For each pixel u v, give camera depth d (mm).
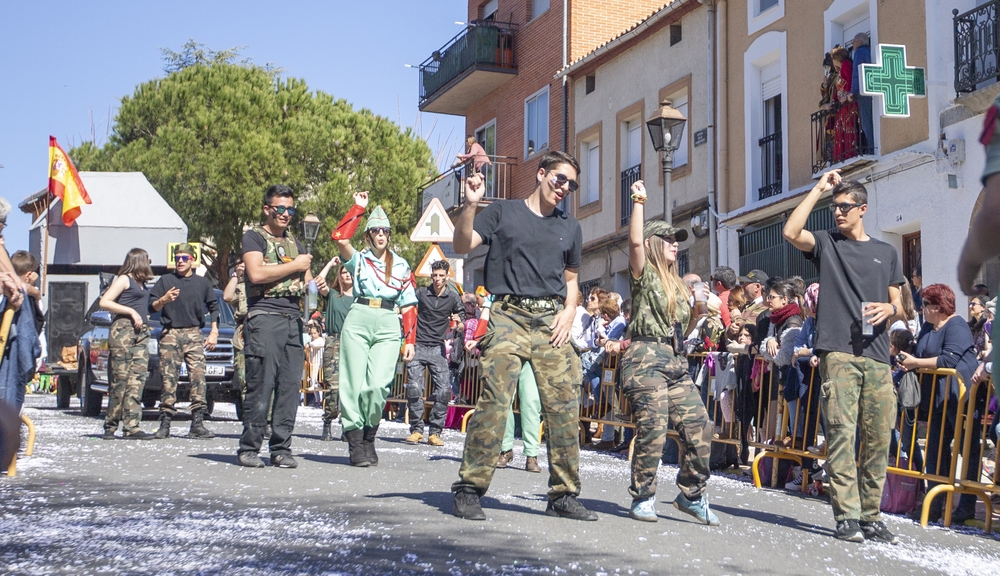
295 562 4371
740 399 9531
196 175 32938
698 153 20547
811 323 8344
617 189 23547
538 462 10148
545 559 4730
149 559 4336
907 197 14875
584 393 12414
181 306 10992
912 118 14758
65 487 6559
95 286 20422
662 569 4680
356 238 33406
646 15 26453
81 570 4094
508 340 5824
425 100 31516
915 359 7523
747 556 5188
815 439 8414
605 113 24125
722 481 9266
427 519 5672
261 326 8156
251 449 8203
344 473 7906
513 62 28359
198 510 5715
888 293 6199
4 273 7207
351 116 35312
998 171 2623
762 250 18328
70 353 17328
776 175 18438
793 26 17766
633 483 6227
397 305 8734
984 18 13398
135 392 10742
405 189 34969
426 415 15453
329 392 11609
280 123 34531
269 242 8320
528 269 5852
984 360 7156
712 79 20031
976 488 6789
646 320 6238
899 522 7090
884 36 15352
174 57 59562
